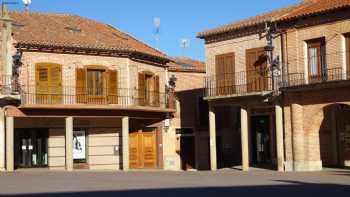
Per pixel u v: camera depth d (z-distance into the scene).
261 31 34.34
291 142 32.56
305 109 32.03
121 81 37.97
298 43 32.47
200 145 43.69
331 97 30.70
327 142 34.78
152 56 39.88
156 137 41.06
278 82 32.97
